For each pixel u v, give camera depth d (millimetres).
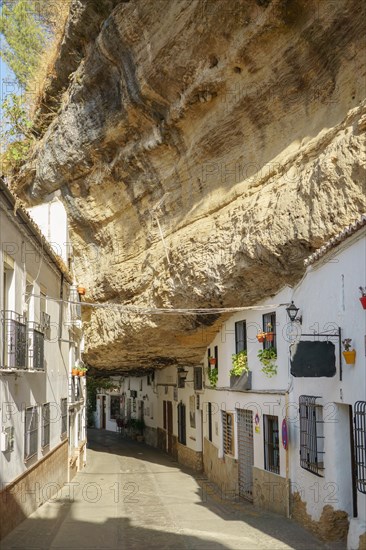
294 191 12211
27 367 12352
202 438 22562
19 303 12312
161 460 27016
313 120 12562
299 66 12461
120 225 20312
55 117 22234
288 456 12547
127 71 16484
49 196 22875
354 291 9250
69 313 19750
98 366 28094
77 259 22828
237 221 14336
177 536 11117
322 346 9984
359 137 10406
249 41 12930
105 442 37375
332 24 11367
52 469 15852
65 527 11875
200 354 21781
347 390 9461
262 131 13930
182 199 16891
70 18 18234
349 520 9336
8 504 10867
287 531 11195
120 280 20203
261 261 13352
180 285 16594
